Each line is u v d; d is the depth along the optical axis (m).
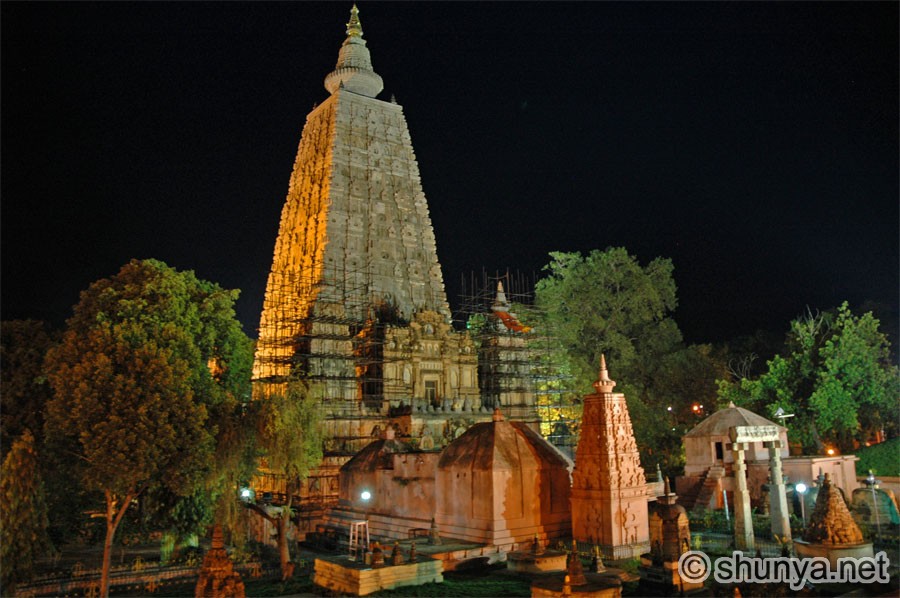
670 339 98.69
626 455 40.00
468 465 41.69
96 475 34.94
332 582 33.94
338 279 70.12
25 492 34.38
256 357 69.56
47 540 36.44
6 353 45.31
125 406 35.91
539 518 41.75
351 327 69.31
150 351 38.06
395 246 75.38
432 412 65.50
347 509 53.09
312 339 66.62
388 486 49.22
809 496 51.50
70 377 36.56
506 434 43.00
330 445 62.19
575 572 27.69
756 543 41.44
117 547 50.19
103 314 47.72
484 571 36.94
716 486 57.44
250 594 34.03
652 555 31.53
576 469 40.75
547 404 81.38
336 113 76.19
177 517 40.66
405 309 74.06
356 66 81.19
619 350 93.62
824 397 67.38
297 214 77.25
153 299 50.72
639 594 30.97
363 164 75.94
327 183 73.00
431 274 77.44
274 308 74.56
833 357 69.31
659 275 101.56
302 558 45.12
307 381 56.34
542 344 84.19
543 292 96.06
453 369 72.94
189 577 38.81
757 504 56.00
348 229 72.31
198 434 37.72
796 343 77.62
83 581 37.22
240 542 41.00
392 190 77.12
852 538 32.19
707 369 97.19
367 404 67.50
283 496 55.69
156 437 36.19
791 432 72.00
